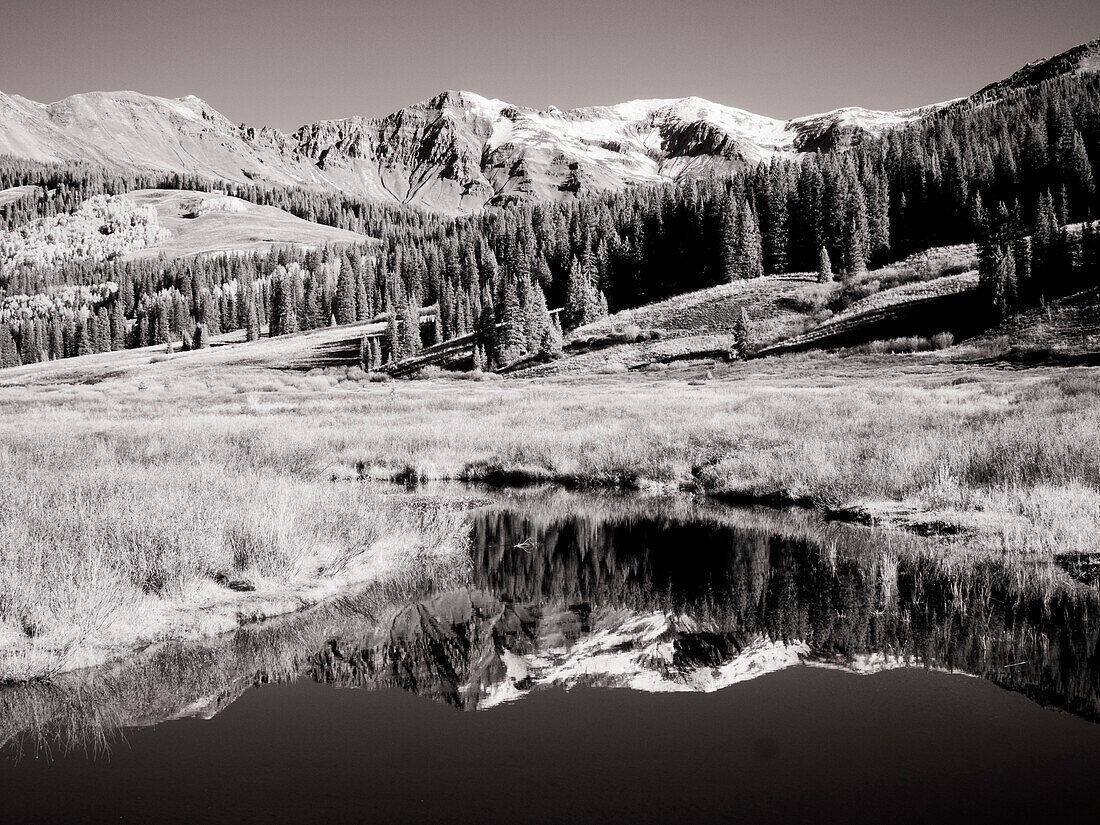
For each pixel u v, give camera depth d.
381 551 12.75
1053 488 13.98
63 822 4.80
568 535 14.98
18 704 7.12
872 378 53.31
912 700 6.80
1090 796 4.96
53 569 8.90
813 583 11.00
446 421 33.06
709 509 17.44
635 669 7.85
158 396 65.12
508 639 8.91
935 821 4.66
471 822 4.66
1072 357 51.59
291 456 22.27
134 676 7.77
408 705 7.00
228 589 10.31
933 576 10.93
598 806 4.88
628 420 29.42
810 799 4.93
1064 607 9.37
